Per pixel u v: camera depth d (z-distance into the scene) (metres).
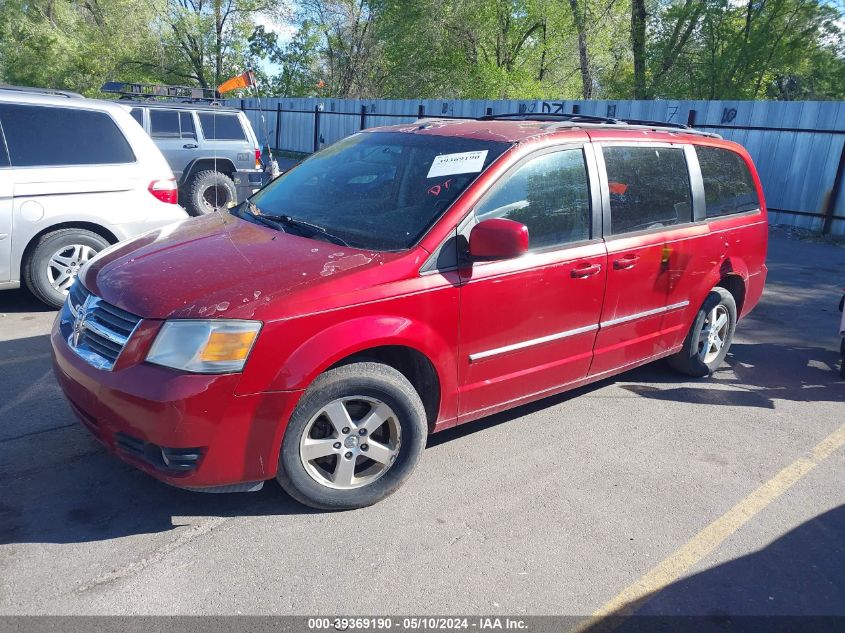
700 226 5.07
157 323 2.96
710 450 4.36
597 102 16.70
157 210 6.50
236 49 37.03
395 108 22.30
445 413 3.70
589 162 4.26
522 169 3.88
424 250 3.46
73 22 29.50
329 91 41.56
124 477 3.60
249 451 3.04
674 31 23.38
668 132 5.04
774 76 24.45
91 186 6.11
